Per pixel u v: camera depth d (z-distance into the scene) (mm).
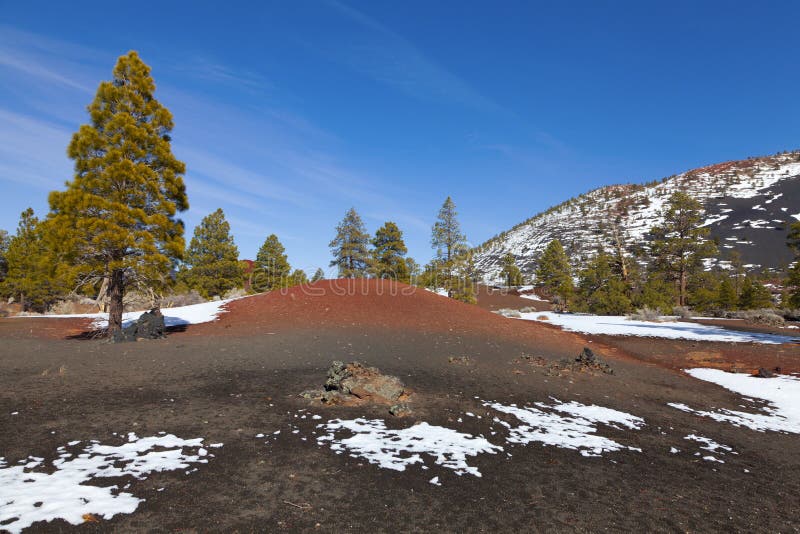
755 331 27391
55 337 19312
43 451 6238
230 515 4789
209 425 7785
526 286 91812
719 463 7715
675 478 6840
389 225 60500
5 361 12648
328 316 24688
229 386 10641
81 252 17891
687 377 16391
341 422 8398
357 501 5309
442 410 9570
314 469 6203
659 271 54062
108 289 19594
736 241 131250
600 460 7371
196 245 51781
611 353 21016
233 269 51625
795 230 31453
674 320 34719
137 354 14500
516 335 23141
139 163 19188
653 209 185625
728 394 13773
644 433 9125
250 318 25359
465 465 6707
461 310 28609
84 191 18031
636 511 5555
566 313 46219
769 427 10336
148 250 18547
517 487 6035
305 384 11109
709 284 54250
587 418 9883
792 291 32281
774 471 7527
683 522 5348
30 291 43250
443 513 5129
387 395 10031
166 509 4844
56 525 4348
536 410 10164
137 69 19688
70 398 8961
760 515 5727
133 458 6207
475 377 13141
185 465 6082
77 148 17984
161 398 9312
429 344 18781
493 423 8945
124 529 4375
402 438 7730
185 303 37031
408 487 5801
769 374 15492
